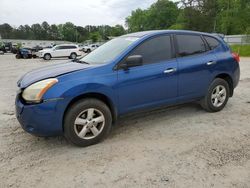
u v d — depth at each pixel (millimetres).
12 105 6121
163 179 2834
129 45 4016
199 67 4590
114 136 4039
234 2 37469
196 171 2975
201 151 3455
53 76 3504
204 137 3916
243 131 4121
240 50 26547
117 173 2982
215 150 3471
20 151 3598
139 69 3963
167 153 3426
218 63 4859
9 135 4180
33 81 3508
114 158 3334
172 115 4961
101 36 109500
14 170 3104
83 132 3615
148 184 2754
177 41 4465
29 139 4004
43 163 3260
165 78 4191
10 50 47594
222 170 2984
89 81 3535
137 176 2908
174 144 3697
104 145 3727
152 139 3891
